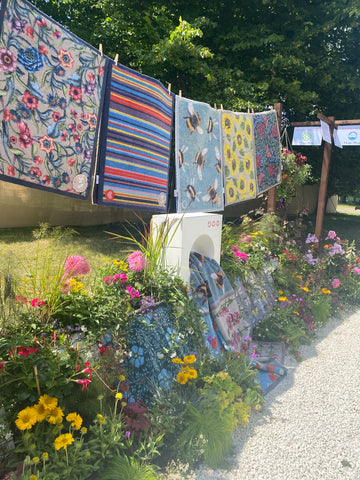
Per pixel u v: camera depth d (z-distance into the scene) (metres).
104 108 3.43
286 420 3.08
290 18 10.46
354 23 10.25
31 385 2.09
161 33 9.56
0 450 2.07
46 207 7.01
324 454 2.71
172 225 3.56
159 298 3.33
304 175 7.43
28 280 2.69
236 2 10.27
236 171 5.57
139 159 3.85
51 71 2.91
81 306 2.65
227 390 3.07
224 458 2.61
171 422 2.69
